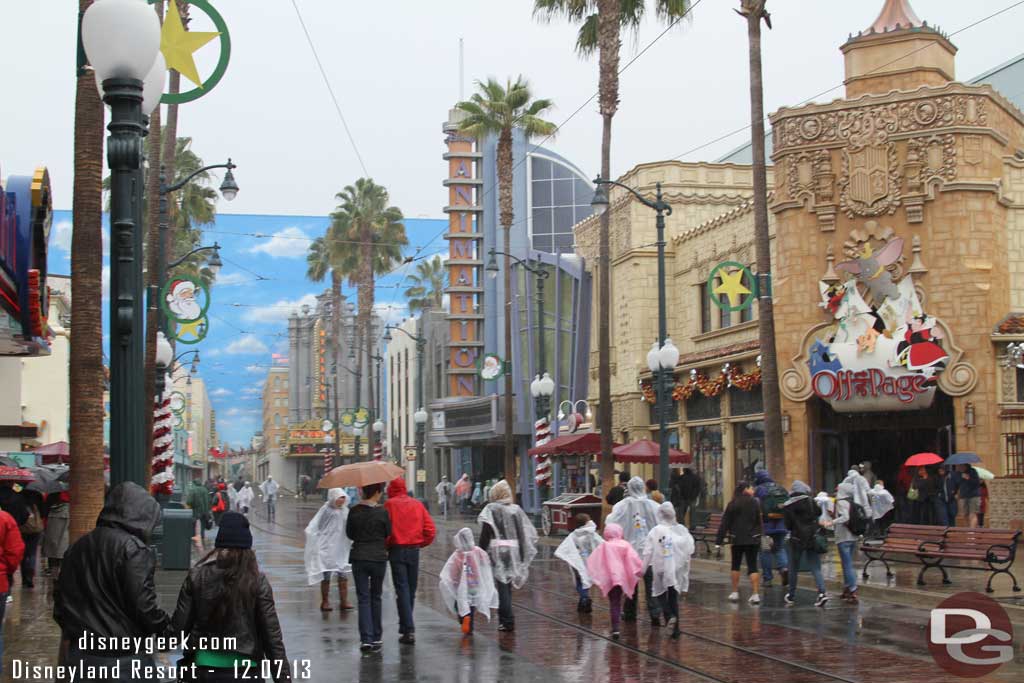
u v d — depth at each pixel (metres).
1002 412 28.45
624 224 41.91
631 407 41.00
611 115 31.45
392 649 12.96
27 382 40.38
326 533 16.19
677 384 38.12
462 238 63.84
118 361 8.69
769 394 24.00
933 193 29.48
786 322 31.25
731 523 17.16
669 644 13.28
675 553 13.80
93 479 11.10
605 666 11.77
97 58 8.49
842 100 30.72
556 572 23.56
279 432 116.06
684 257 39.34
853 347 29.92
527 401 53.09
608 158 31.56
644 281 40.75
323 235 64.69
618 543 13.80
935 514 26.45
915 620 15.02
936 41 31.25
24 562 19.98
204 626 6.53
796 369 31.03
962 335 28.92
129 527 6.70
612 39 31.47
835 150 30.81
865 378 29.66
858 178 30.38
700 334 37.94
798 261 31.11
